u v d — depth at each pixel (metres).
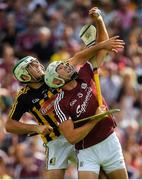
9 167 36.50
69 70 22.97
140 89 46.62
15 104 24.09
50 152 24.42
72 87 23.19
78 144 23.44
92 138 23.30
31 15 54.22
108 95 45.69
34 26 52.50
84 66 23.75
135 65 49.84
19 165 36.72
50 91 23.56
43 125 23.67
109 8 55.34
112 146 23.42
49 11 54.84
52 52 50.53
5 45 51.94
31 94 23.81
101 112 23.19
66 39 50.78
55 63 23.05
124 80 46.38
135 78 47.31
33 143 37.91
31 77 23.66
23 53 50.91
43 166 37.34
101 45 23.58
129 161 38.44
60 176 24.36
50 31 51.91
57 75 22.88
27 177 36.56
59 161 24.34
